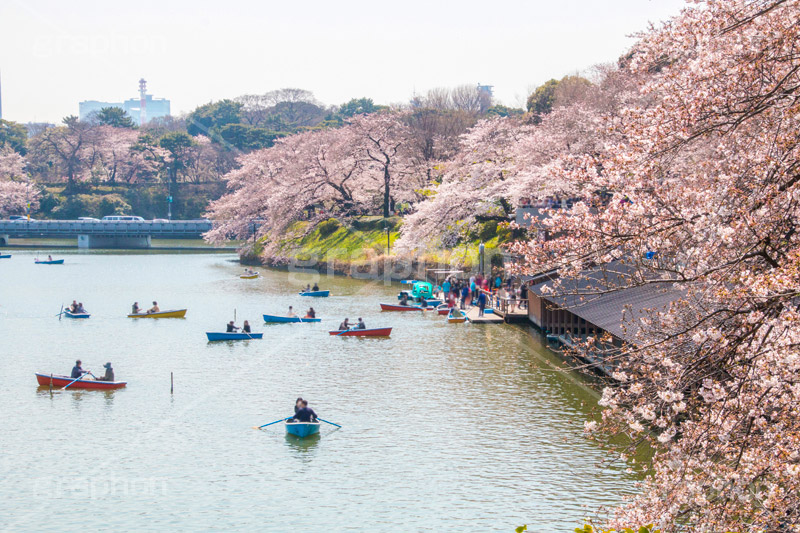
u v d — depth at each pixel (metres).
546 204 52.56
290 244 100.12
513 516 21.39
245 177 113.25
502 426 29.22
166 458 26.59
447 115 106.56
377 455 26.52
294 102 194.50
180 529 21.03
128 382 37.06
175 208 155.38
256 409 32.41
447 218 70.81
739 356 11.91
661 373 13.06
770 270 11.55
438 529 20.73
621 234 13.48
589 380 35.72
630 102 53.97
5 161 153.50
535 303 48.97
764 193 12.35
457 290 64.19
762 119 13.73
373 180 99.50
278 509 22.27
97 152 163.62
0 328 52.31
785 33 12.53
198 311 60.34
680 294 24.94
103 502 22.84
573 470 24.53
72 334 49.97
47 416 31.59
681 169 17.62
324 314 58.66
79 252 124.25
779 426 11.51
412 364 40.16
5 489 23.91
